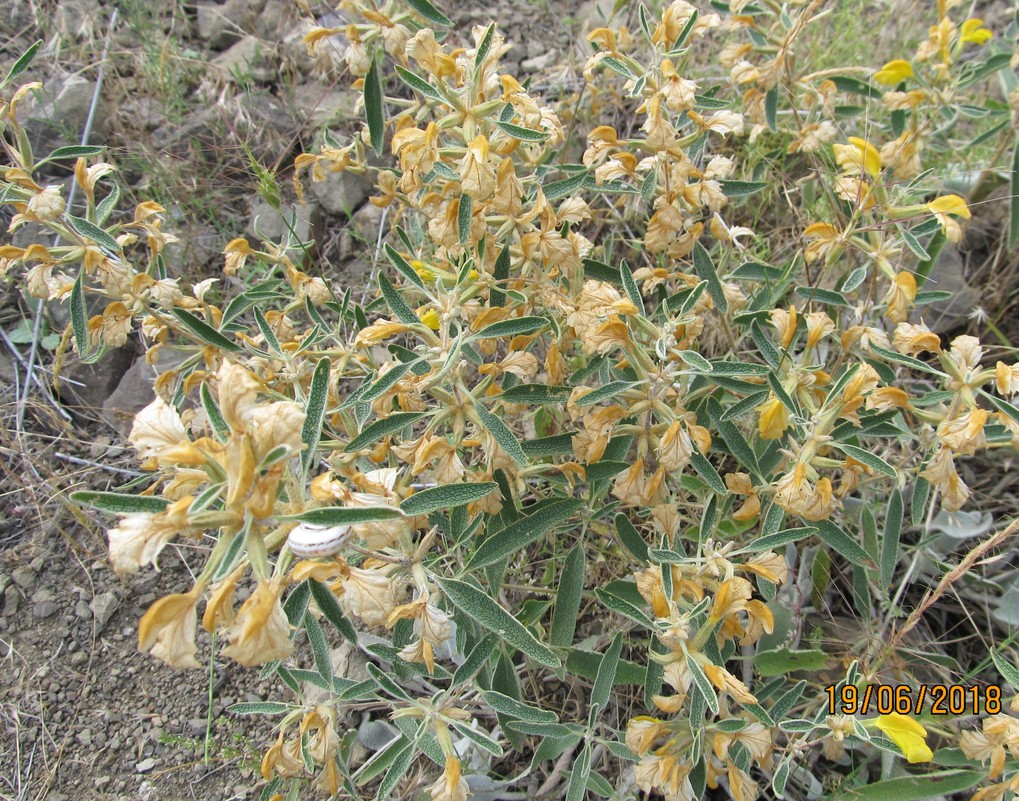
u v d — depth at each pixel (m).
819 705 0.32
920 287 0.40
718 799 0.33
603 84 0.48
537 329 0.28
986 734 0.27
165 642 0.17
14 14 0.52
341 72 0.51
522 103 0.26
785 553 0.35
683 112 0.32
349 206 0.48
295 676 0.29
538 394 0.30
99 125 0.49
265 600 0.18
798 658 0.33
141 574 0.38
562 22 0.55
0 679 0.35
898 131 0.39
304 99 0.51
